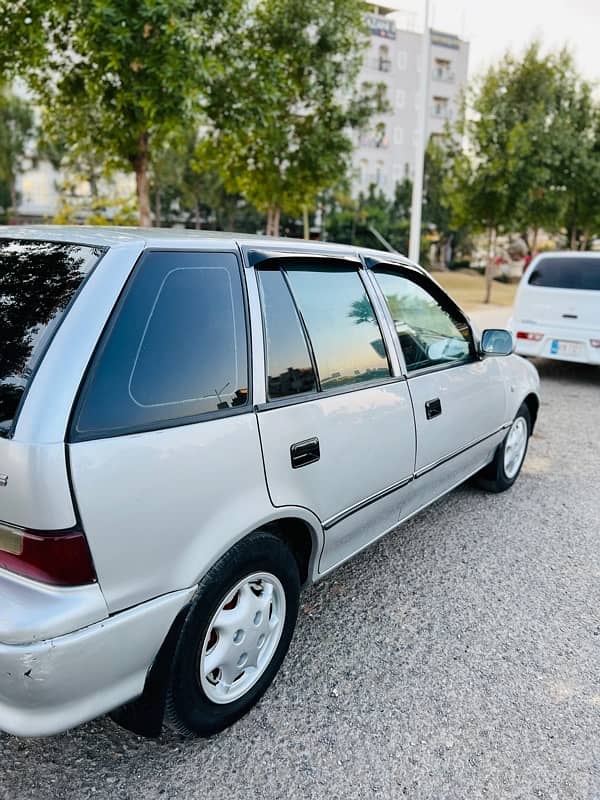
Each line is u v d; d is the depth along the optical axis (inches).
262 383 87.6
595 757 86.7
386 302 120.5
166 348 75.6
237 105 322.0
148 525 70.5
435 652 108.5
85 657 65.8
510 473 184.4
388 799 78.7
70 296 71.2
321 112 450.3
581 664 106.9
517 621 118.8
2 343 71.2
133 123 294.5
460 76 2016.5
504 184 672.4
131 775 80.7
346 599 124.6
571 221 843.4
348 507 106.0
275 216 517.3
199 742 86.7
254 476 84.0
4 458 63.2
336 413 99.7
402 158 1984.5
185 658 77.5
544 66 677.3
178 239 82.4
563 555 146.0
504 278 1432.1
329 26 403.2
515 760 85.7
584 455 221.8
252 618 87.7
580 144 707.4
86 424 65.7
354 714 93.0
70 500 63.2
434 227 1631.4
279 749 85.8
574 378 358.9
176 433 73.9
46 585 64.3
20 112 1443.2
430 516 166.2
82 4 242.4
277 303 93.4
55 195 1635.1
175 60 248.8
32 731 65.4
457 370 140.5
